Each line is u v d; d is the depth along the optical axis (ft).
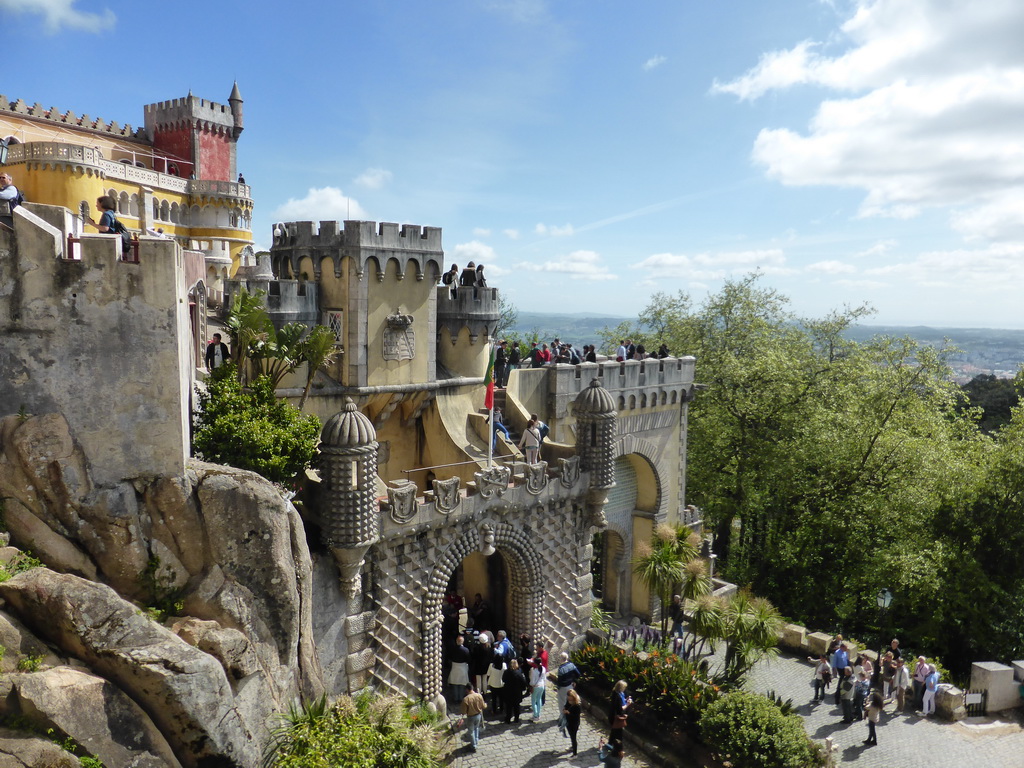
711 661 98.12
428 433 95.66
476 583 95.66
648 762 71.82
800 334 169.37
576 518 90.74
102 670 42.09
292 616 54.44
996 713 86.63
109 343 48.98
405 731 51.11
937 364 139.33
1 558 45.29
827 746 69.41
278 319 81.25
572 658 86.22
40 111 169.78
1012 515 124.88
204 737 42.96
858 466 133.49
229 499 52.01
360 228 82.99
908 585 121.80
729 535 162.71
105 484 49.32
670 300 187.32
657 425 121.19
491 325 99.66
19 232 47.01
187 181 179.42
